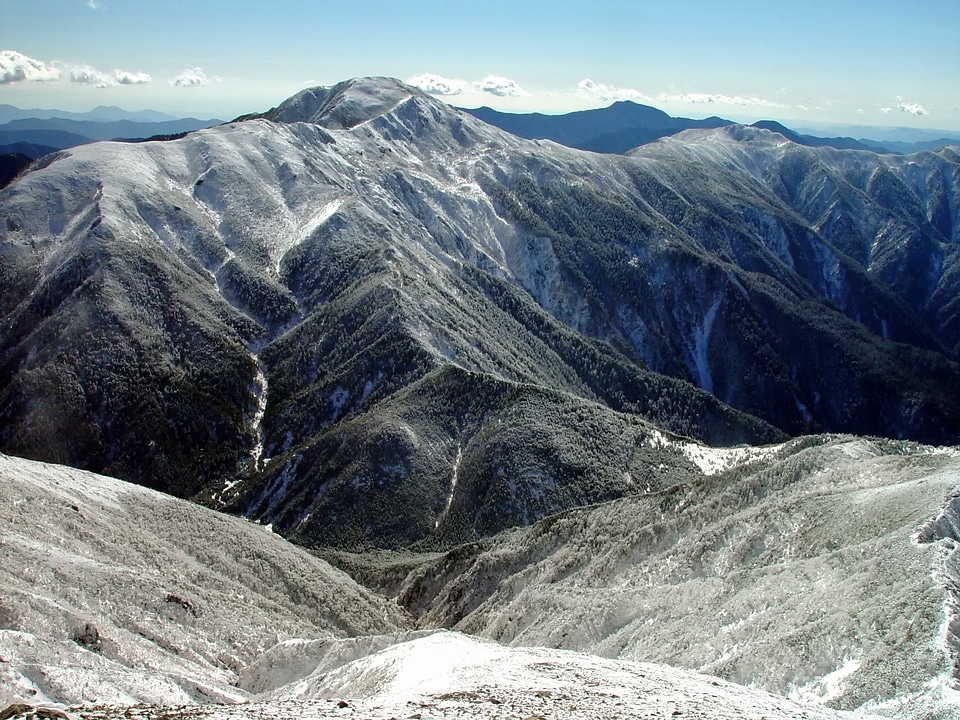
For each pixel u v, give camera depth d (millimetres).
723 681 37438
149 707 26922
